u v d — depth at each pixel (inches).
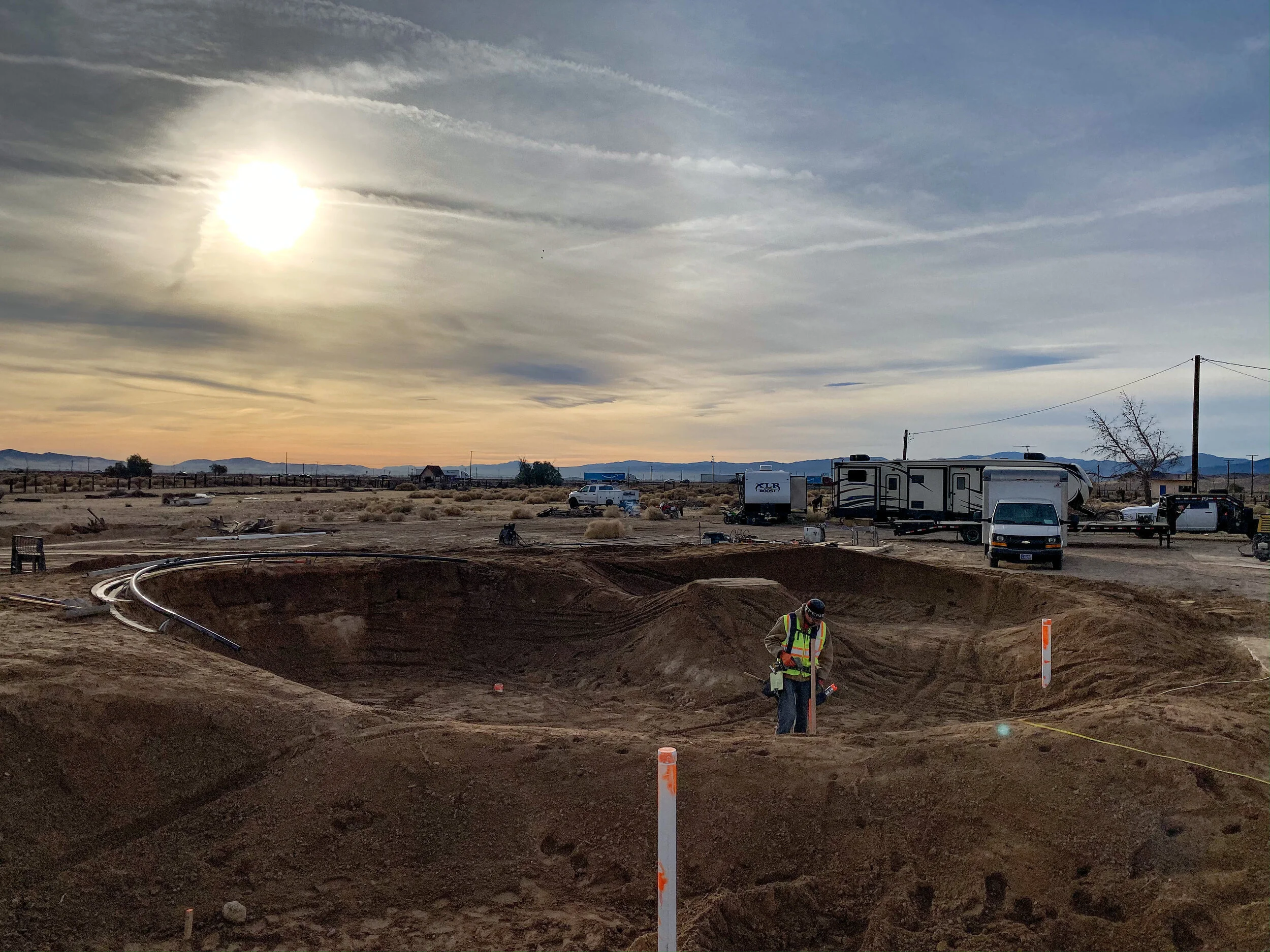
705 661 527.2
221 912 229.5
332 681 579.8
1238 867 227.0
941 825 259.0
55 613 462.9
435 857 254.5
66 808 253.3
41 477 4254.4
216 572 619.2
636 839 259.1
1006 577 750.5
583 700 522.9
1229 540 1328.7
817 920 231.0
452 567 705.0
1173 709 336.2
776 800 271.6
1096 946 213.0
